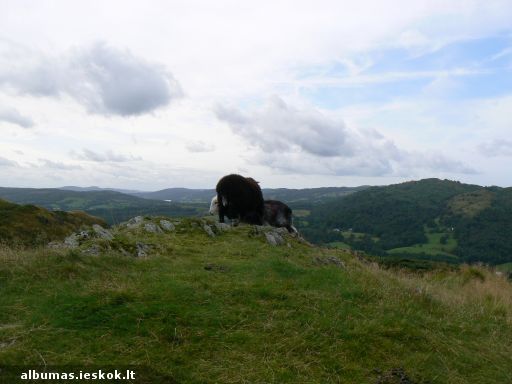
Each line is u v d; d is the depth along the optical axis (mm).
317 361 2768
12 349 2443
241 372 2529
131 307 3008
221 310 3180
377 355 2967
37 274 3494
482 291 5820
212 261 4508
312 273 4309
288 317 3254
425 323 3693
